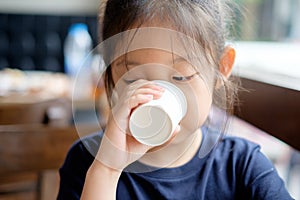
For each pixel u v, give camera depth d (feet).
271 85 1.97
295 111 1.76
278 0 3.43
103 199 1.67
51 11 8.58
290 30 3.34
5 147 2.69
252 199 1.92
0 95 4.55
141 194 1.94
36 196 3.33
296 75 2.29
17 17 8.34
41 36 8.46
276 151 3.30
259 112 2.07
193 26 1.63
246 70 2.58
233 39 1.95
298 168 3.47
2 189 3.51
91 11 8.68
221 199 1.95
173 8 1.63
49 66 8.53
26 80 5.74
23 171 2.74
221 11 1.81
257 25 3.31
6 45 8.33
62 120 3.29
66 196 1.99
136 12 1.63
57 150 2.78
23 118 3.32
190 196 1.94
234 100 1.95
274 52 3.11
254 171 1.97
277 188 1.92
